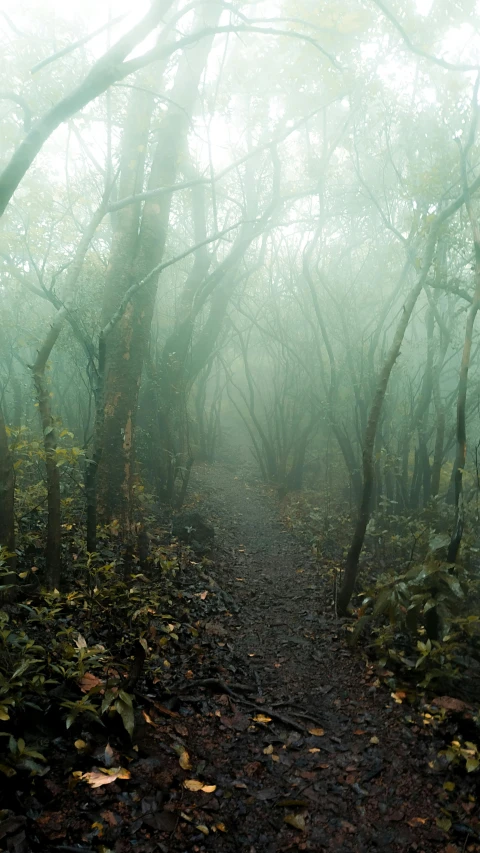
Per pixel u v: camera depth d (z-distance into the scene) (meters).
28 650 3.69
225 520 11.83
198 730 3.82
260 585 7.69
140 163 9.16
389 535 8.67
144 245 9.12
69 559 6.03
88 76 4.68
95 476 5.89
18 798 2.70
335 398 11.21
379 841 2.91
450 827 3.01
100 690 3.46
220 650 5.23
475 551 6.56
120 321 8.68
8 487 4.51
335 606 6.45
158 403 12.77
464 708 4.12
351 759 3.60
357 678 4.80
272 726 3.98
